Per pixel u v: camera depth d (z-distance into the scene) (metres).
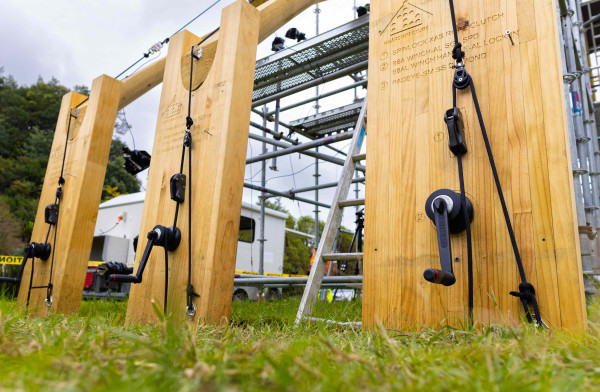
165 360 0.81
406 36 2.26
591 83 6.05
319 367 0.81
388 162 2.14
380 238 2.07
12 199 31.98
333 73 5.57
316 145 5.71
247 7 2.84
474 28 2.04
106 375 0.74
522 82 1.86
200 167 2.69
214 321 2.36
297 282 5.59
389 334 1.47
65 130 4.22
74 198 3.70
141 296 2.74
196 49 3.03
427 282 1.89
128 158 4.32
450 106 2.03
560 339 1.20
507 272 1.72
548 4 1.87
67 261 3.50
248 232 10.69
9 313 1.76
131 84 4.14
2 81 49.09
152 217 2.91
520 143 1.81
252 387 0.65
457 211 1.79
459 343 1.29
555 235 1.66
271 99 6.28
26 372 0.73
